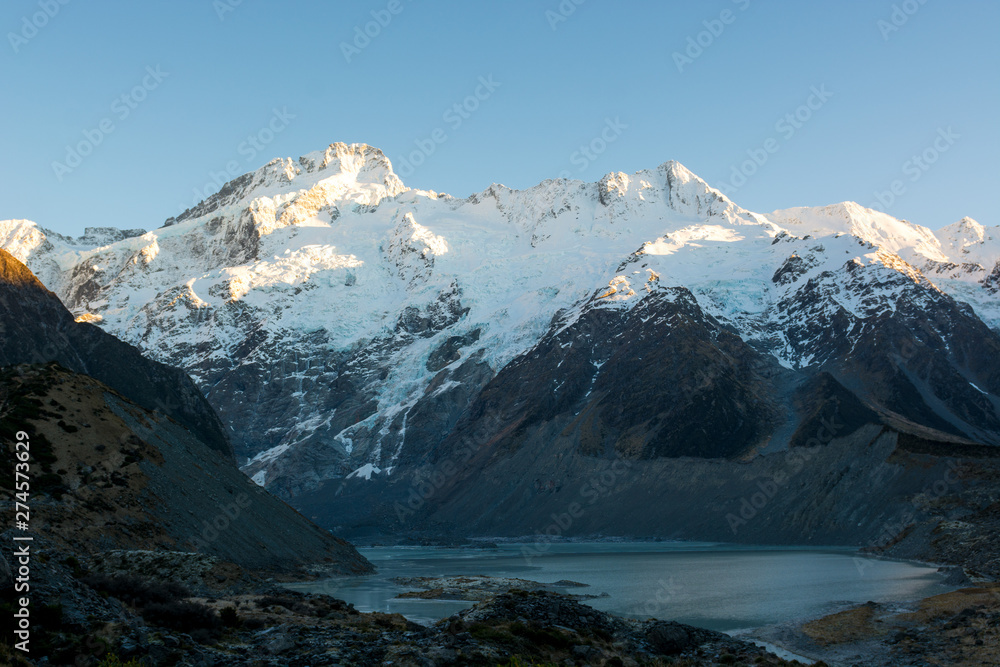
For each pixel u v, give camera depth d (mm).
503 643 42812
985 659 47219
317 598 56625
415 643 41719
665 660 45719
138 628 37625
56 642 34062
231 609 46219
